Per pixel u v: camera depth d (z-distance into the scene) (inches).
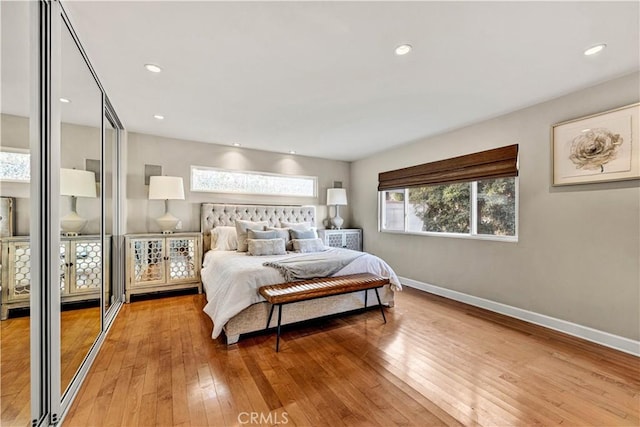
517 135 122.0
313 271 119.2
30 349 57.6
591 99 100.3
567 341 100.1
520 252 121.4
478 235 140.4
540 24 68.3
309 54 81.4
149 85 99.8
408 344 98.1
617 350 93.6
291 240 163.3
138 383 74.8
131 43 75.7
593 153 98.9
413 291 165.8
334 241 204.4
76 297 93.5
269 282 107.0
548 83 98.5
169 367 82.6
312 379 77.3
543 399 69.5
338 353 91.7
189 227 170.7
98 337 98.1
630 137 90.6
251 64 86.7
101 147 98.8
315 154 206.2
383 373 80.4
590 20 66.7
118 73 91.5
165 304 138.3
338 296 121.0
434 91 105.0
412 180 173.3
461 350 93.7
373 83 98.8
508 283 125.9
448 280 152.8
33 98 57.3
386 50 79.4
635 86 90.5
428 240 164.4
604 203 97.3
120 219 139.5
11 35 57.4
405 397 70.1
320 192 217.3
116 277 133.0
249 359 87.7
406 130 150.4
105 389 72.2
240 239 155.6
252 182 193.0
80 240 94.3
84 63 82.7
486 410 65.5
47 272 59.0
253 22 67.7
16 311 64.9
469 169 140.9
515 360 87.4
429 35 72.7
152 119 134.4
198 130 151.1
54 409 59.8
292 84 99.6
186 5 61.9
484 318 122.4
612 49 78.5
